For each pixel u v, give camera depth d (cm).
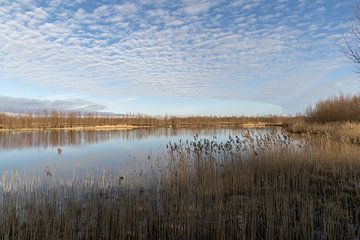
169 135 3016
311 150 1089
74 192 732
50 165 1248
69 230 516
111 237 515
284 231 503
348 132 1775
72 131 3719
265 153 1021
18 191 712
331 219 522
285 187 752
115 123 5156
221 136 2712
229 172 865
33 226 520
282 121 5647
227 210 586
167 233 529
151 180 838
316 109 3469
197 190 730
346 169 896
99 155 1561
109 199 672
